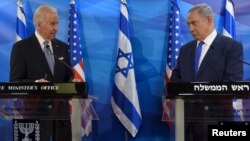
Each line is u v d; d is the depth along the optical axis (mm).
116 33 4250
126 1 4254
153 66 4230
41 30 3902
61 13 4258
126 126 4098
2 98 1965
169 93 1783
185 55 3684
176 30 4035
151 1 4242
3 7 4289
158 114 4227
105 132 4246
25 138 1926
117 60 4094
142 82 4238
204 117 1777
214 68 3564
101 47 4258
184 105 1780
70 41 4082
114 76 4195
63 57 3889
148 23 4242
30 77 3807
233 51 3564
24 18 4133
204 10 3736
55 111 1938
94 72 4258
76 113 1897
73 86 1917
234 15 4160
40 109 1949
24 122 1930
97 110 4254
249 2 4164
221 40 3635
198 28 3717
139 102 4234
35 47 3857
